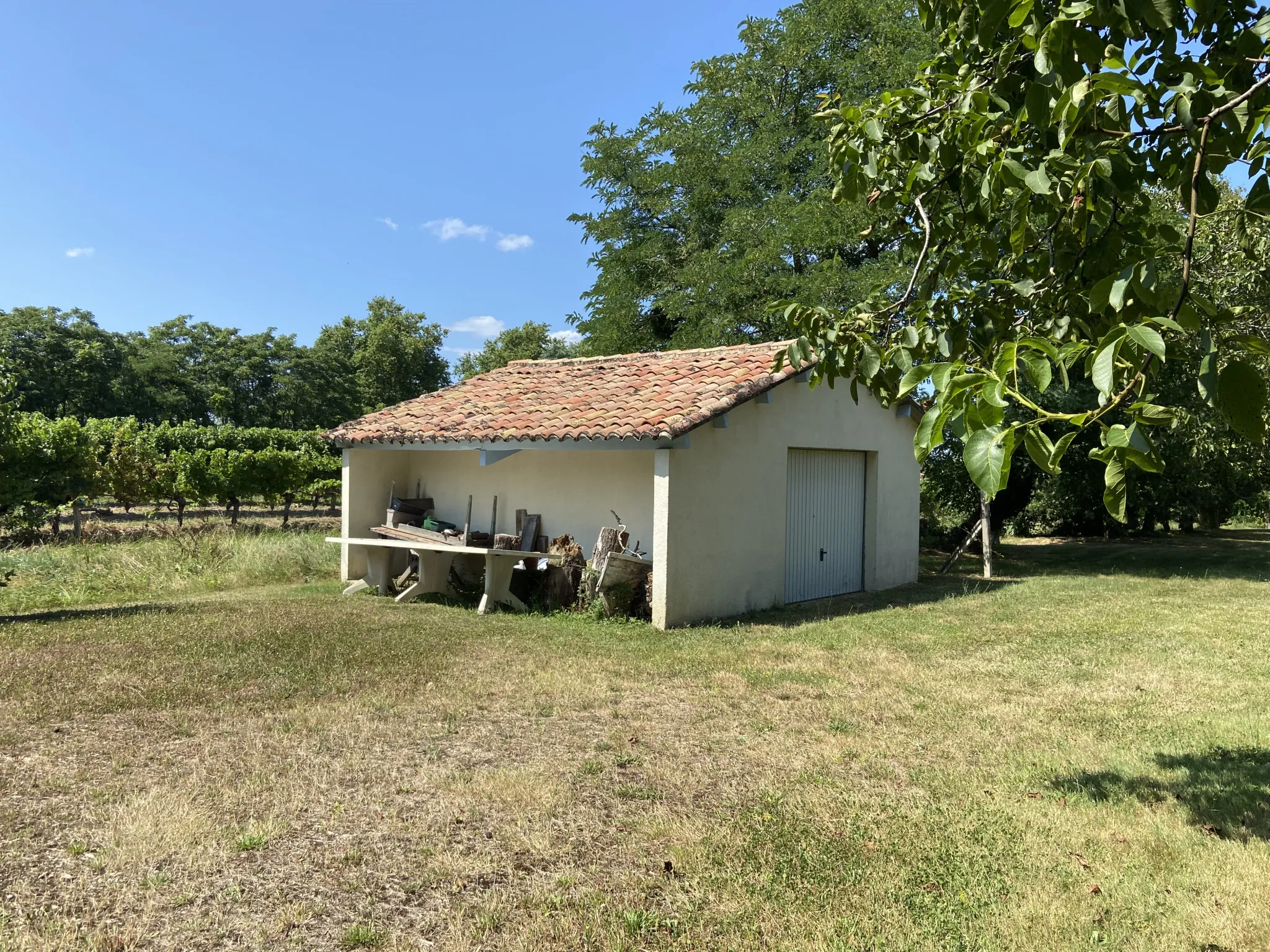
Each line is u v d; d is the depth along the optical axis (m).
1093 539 24.98
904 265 12.23
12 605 10.42
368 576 12.00
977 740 5.52
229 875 3.63
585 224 24.53
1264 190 2.56
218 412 47.44
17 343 40.59
